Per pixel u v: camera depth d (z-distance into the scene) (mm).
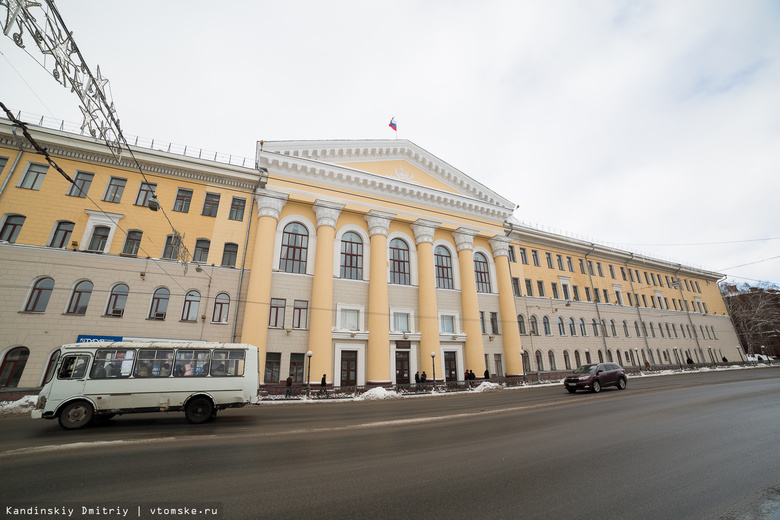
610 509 4359
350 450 7375
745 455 6426
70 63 6770
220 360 12320
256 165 26141
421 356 25844
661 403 13023
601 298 39812
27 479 5605
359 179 26953
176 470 6047
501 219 33750
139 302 19672
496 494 4887
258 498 4809
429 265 27797
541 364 32094
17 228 18969
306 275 23938
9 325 17359
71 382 10758
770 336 56156
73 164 20703
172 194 22422
